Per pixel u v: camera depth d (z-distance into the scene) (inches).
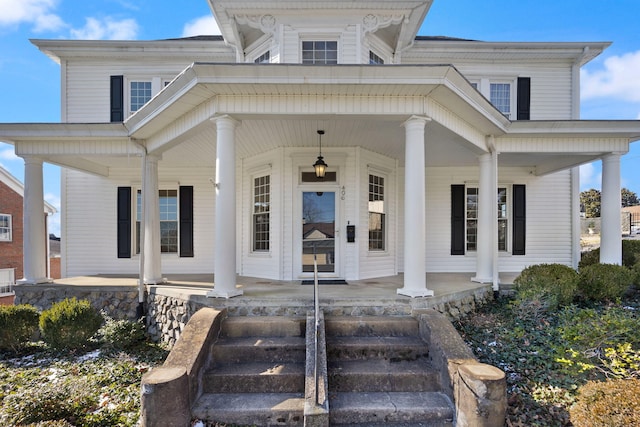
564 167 323.0
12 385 161.0
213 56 348.2
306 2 255.3
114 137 257.1
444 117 204.1
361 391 139.5
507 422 120.0
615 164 267.6
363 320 172.7
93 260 350.3
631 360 140.7
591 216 1384.1
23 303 266.5
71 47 340.2
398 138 251.0
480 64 357.4
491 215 255.3
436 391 139.4
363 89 179.2
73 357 196.2
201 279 291.1
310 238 275.6
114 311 256.4
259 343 157.9
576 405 111.0
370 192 289.9
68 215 350.9
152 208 261.3
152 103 208.8
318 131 232.5
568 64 360.2
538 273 242.8
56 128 252.4
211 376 139.8
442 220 362.0
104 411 134.6
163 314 228.7
